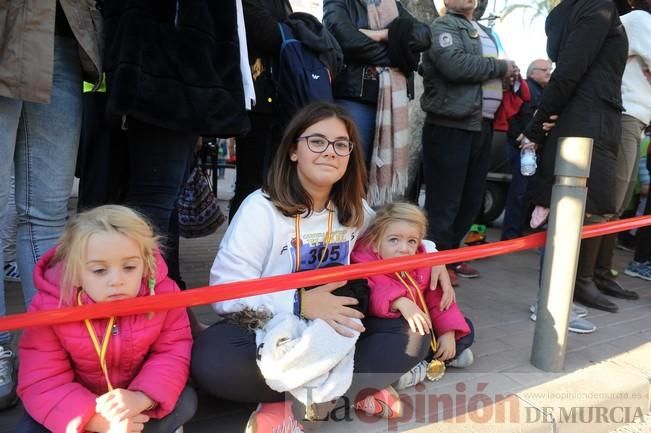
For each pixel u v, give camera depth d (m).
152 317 1.46
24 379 1.35
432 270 2.12
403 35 2.86
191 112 1.83
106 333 1.40
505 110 3.55
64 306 1.40
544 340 2.21
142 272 1.47
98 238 1.37
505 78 3.34
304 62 2.51
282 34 2.55
